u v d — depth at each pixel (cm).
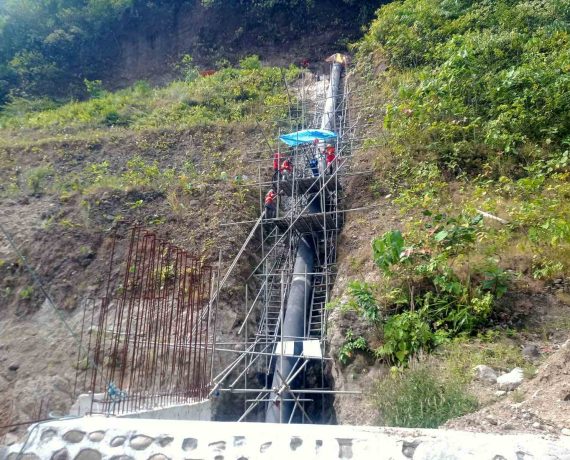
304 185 1405
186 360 938
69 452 406
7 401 984
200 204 1390
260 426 418
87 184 1532
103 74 2984
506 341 766
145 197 1420
